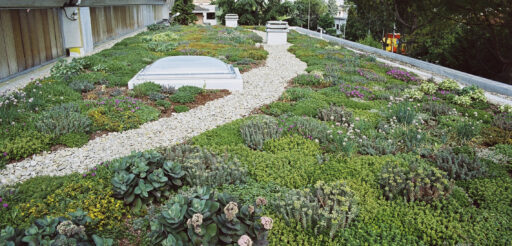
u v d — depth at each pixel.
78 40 14.88
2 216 3.88
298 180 5.04
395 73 13.17
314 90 10.61
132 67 11.95
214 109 8.64
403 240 3.86
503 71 16.41
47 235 3.28
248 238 3.21
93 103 7.98
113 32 20.72
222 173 5.00
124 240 3.95
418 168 5.06
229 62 14.54
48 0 12.62
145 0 27.27
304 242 3.82
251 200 4.57
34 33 12.30
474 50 17.30
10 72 10.84
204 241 3.29
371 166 5.56
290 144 6.38
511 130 7.60
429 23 20.94
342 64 14.48
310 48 18.83
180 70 10.29
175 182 4.72
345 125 7.24
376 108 8.93
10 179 5.02
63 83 9.45
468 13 15.96
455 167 5.50
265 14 43.31
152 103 8.65
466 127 6.98
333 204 4.27
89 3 15.62
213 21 48.72
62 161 5.74
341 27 63.88
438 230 4.05
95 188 4.53
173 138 6.87
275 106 8.70
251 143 6.38
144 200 4.48
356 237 3.93
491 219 4.34
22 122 6.77
